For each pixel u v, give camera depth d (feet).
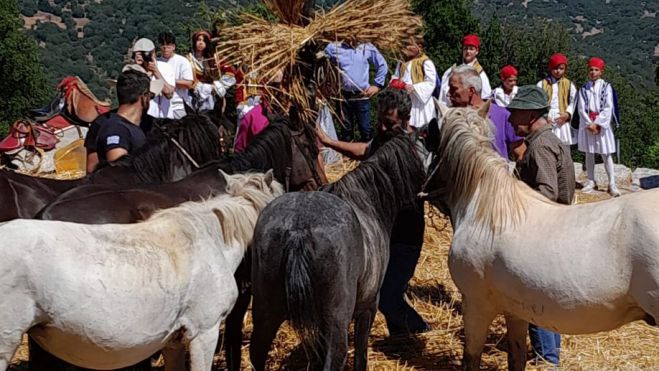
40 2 184.85
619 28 320.09
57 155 32.17
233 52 18.25
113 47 157.79
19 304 10.12
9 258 10.02
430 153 16.49
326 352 12.55
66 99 28.55
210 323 12.43
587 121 32.76
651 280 11.50
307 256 12.29
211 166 15.88
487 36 81.46
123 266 11.04
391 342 18.51
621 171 37.35
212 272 12.34
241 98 21.17
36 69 94.68
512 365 14.96
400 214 17.76
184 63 26.30
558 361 16.89
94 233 11.08
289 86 18.11
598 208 12.58
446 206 15.35
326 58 18.43
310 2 18.56
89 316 10.60
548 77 33.68
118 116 17.37
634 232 11.73
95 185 14.57
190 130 17.78
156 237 11.75
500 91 30.99
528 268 12.91
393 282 18.17
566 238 12.57
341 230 12.67
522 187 13.93
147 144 16.87
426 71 26.53
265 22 18.22
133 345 11.24
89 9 182.91
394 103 16.08
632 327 18.78
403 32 18.44
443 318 19.89
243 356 17.70
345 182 14.78
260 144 16.37
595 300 12.20
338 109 25.71
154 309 11.35
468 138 14.24
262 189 14.28
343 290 12.61
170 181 16.63
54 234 10.55
